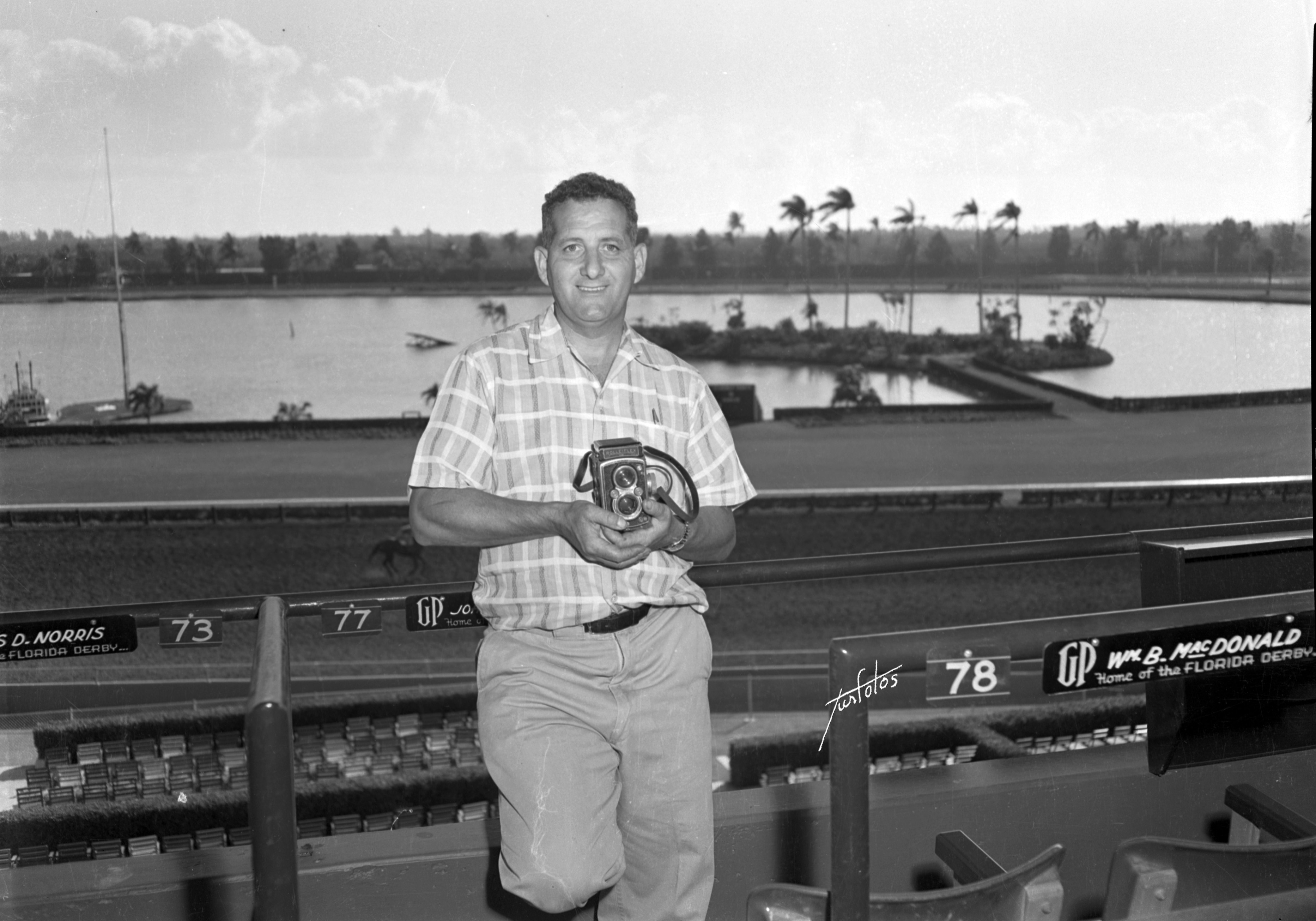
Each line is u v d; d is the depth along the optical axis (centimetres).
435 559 3678
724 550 228
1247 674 236
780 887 188
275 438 3731
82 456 3547
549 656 210
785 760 1684
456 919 250
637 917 223
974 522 3650
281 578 3612
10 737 1997
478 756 1773
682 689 215
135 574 3572
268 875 145
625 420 217
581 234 210
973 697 159
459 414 211
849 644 154
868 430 3844
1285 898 197
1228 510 3531
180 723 1925
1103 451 3672
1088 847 281
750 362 3850
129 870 251
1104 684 163
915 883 271
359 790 1356
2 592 3519
